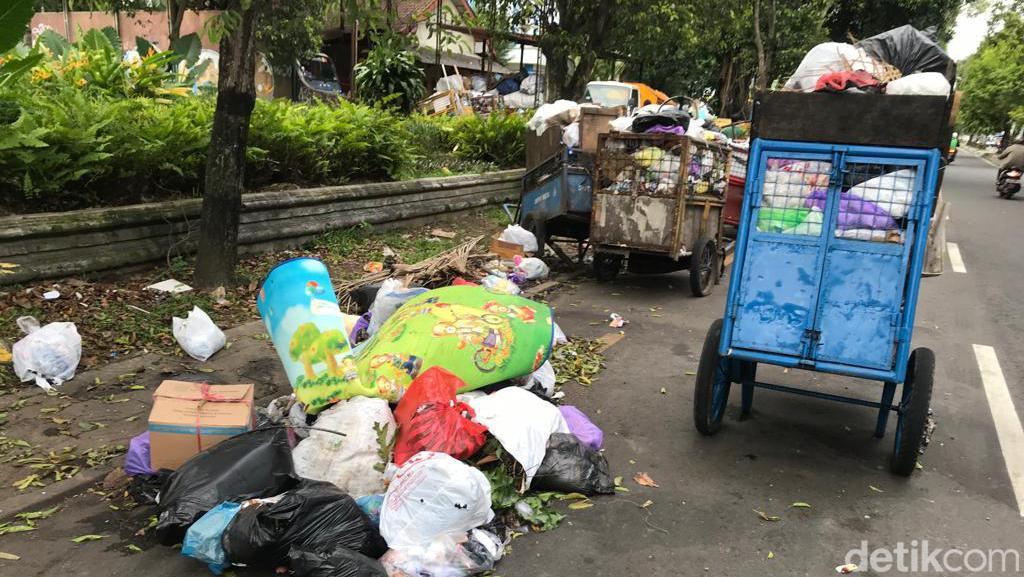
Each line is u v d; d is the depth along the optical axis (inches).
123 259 248.1
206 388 146.6
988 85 1665.8
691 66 1101.7
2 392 177.2
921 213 147.3
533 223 346.9
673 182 295.6
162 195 280.8
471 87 936.3
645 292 327.3
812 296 156.2
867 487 157.9
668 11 581.3
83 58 359.9
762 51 673.6
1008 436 185.8
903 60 176.4
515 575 122.3
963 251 438.3
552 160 340.5
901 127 147.5
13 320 204.8
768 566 128.3
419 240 370.6
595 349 243.0
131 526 131.2
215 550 114.0
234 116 245.6
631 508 145.2
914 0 963.3
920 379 156.5
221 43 241.0
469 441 135.9
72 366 187.5
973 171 1218.0
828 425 191.3
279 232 312.5
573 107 370.6
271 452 128.3
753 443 178.2
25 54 338.0
